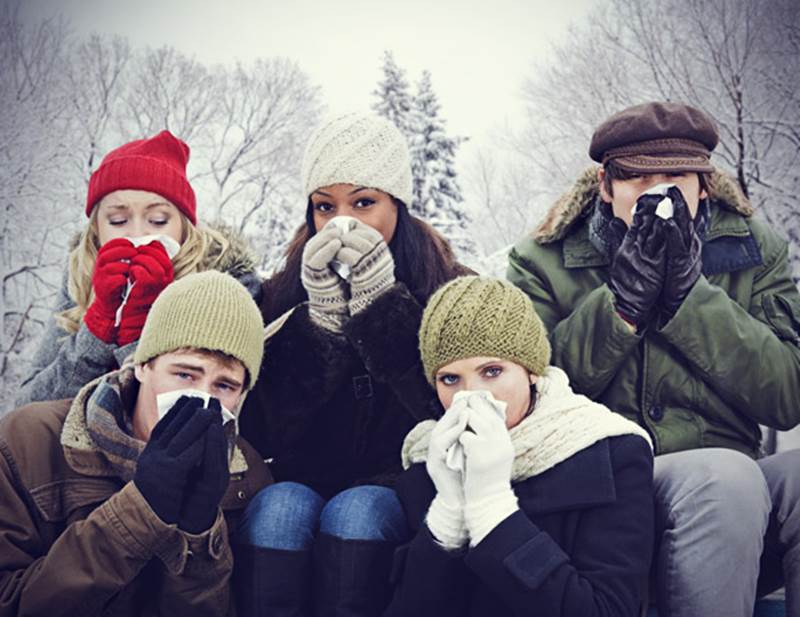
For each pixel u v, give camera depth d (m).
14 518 1.46
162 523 1.36
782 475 1.49
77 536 1.38
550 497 1.40
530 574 1.29
